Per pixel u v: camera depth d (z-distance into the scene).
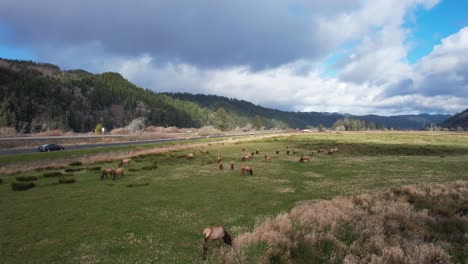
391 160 41.31
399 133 156.75
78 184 24.41
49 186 23.56
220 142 78.25
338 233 11.80
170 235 12.44
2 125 128.62
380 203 16.39
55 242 11.77
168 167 34.78
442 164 36.88
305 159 39.62
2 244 11.66
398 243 10.72
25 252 10.90
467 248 10.63
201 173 30.17
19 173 30.94
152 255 10.44
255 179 26.58
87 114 196.38
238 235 11.69
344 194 20.61
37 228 13.44
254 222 14.13
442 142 81.44
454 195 18.48
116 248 11.10
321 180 26.14
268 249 9.90
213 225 13.77
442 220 13.53
